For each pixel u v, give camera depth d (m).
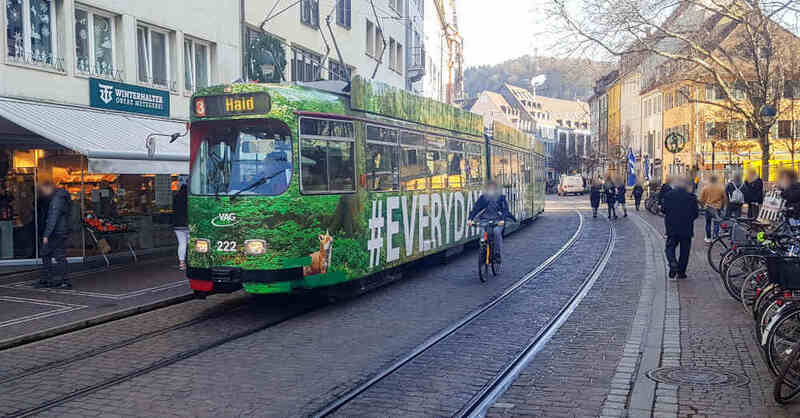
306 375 6.91
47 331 8.77
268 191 9.86
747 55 26.34
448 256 16.11
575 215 35.84
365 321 9.56
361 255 11.21
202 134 10.28
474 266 15.55
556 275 13.92
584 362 7.25
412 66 40.25
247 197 9.83
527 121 131.50
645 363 7.11
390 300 11.23
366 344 8.22
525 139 26.23
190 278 10.14
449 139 15.70
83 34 15.48
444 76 60.47
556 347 7.94
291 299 11.47
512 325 9.23
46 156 14.95
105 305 10.49
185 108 18.64
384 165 12.16
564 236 23.02
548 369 7.00
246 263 9.74
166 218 17.52
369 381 6.68
